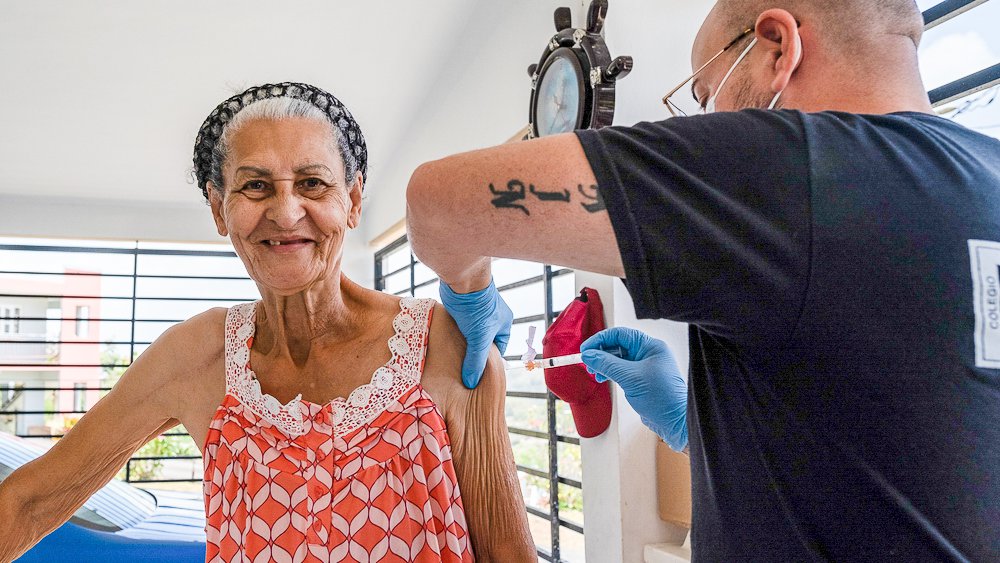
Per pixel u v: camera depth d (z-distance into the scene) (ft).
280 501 2.97
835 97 2.40
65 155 15.25
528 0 9.12
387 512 2.97
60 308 19.26
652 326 7.15
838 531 2.01
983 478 1.91
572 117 7.27
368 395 3.06
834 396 1.99
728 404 2.25
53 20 10.05
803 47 2.44
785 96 2.50
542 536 9.93
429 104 13.41
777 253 1.96
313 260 2.91
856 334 1.95
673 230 1.99
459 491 3.16
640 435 7.08
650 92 7.42
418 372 3.12
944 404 1.93
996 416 1.95
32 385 18.99
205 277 19.79
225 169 2.91
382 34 11.13
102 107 12.94
